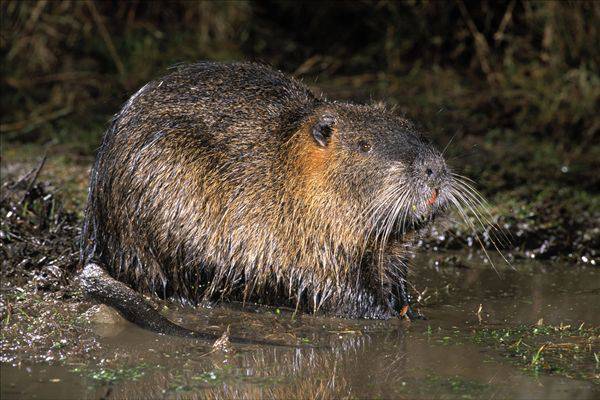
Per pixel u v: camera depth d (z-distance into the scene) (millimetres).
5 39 19812
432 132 17734
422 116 18391
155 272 10055
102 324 9016
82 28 20484
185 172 9883
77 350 8242
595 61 19453
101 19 20844
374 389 7410
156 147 9945
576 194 15242
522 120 18578
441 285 11078
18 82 19469
